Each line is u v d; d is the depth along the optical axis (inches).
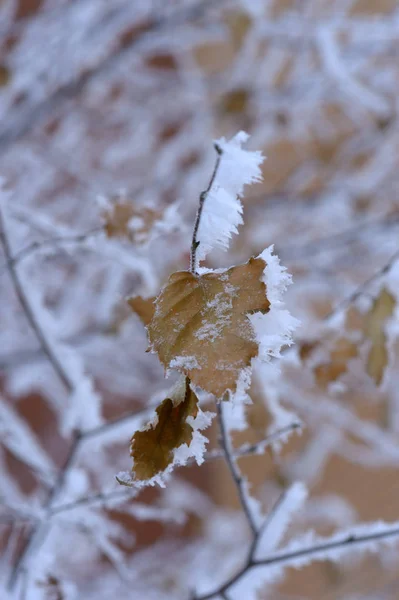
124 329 38.0
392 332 26.3
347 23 63.5
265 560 25.2
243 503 25.1
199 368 18.8
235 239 68.9
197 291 19.2
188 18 61.4
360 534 24.7
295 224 71.7
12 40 67.6
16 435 36.7
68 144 72.1
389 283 26.6
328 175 74.1
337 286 63.2
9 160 64.7
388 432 69.4
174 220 29.5
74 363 34.2
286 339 18.9
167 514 34.9
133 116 75.4
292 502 25.7
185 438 19.4
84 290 63.8
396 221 57.2
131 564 60.7
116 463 60.6
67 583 30.3
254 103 70.0
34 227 33.7
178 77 74.4
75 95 59.7
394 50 68.0
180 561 65.4
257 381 25.4
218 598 26.5
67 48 59.5
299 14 67.7
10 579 30.2
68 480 32.5
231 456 24.0
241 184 19.8
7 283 53.5
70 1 62.3
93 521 32.7
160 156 74.0
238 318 19.0
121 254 35.5
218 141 19.9
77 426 32.3
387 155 70.0
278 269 19.1
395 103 68.0
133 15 62.9
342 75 62.4
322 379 28.3
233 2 62.9
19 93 59.6
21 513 30.8
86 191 68.1
